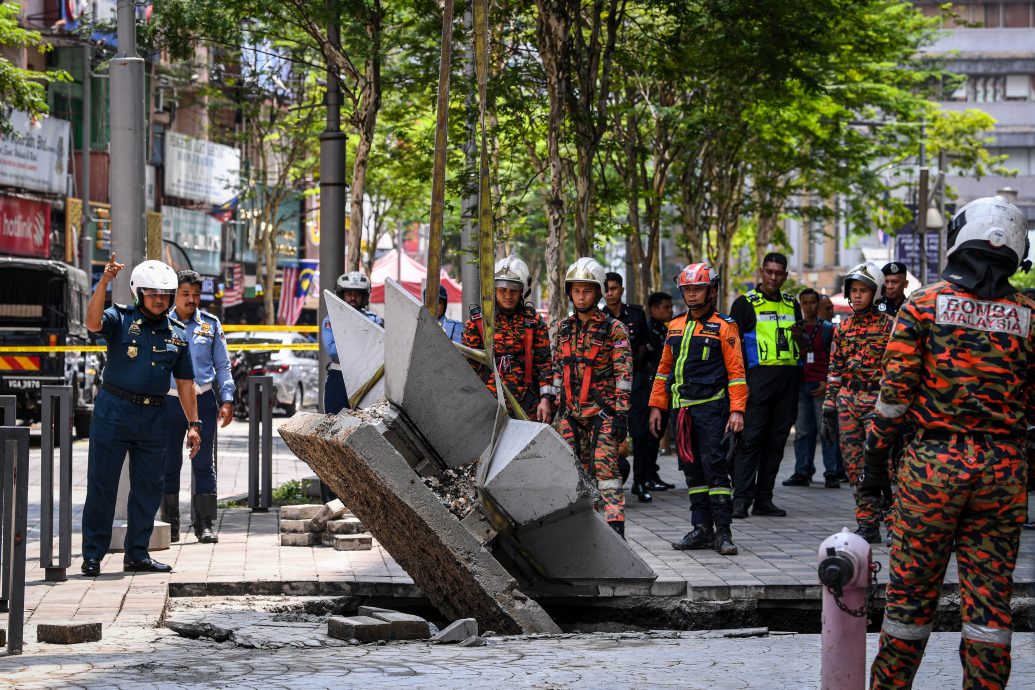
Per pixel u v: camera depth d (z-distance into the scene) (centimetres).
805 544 1303
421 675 752
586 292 1223
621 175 2703
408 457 972
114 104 1329
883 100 3369
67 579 1109
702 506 1266
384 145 2708
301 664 794
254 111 5125
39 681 732
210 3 2038
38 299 2989
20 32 3116
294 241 6962
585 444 1253
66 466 1100
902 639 630
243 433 3309
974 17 10119
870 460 650
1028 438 636
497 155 2212
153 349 1149
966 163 5747
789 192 3653
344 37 2055
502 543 979
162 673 759
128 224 1328
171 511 1343
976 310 623
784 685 727
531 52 2222
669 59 2247
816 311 1967
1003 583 621
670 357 1285
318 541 1312
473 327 1237
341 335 1075
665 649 878
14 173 4378
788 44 2073
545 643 903
